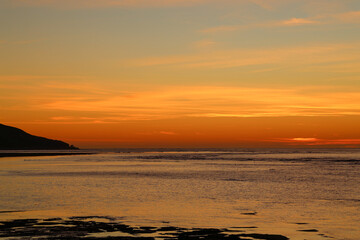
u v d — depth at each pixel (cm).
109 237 1869
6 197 3228
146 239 1834
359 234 1950
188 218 2345
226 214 2480
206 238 1856
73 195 3375
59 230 2003
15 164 8894
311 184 4381
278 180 4888
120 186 4134
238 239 1844
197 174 5909
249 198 3228
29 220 2259
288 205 2856
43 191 3653
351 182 4622
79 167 7806
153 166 8275
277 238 1867
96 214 2462
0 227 2069
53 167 7756
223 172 6366
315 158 13600
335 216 2419
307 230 2033
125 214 2467
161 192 3619
